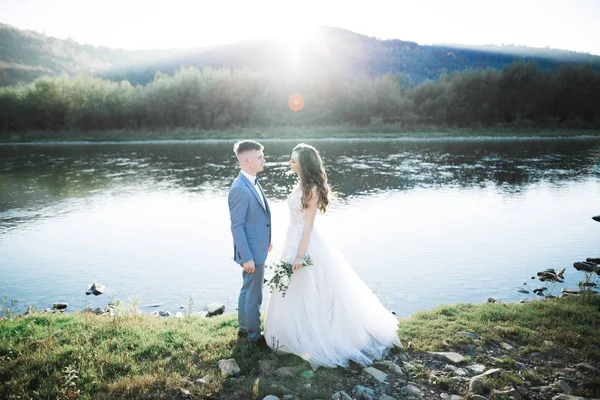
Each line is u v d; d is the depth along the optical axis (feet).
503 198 48.98
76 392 10.07
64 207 47.55
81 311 20.54
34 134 173.58
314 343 12.01
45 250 31.55
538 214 40.91
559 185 57.06
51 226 38.96
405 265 26.71
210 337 13.56
